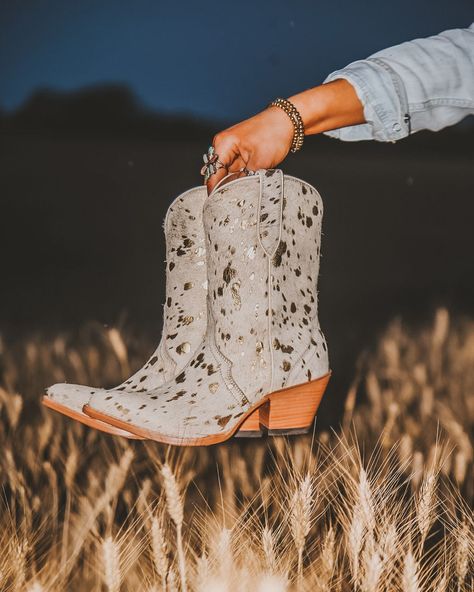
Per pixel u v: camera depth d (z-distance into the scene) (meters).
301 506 1.47
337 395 3.28
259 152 1.57
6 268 9.53
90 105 50.59
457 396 2.94
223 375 1.57
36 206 18.41
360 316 6.12
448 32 1.65
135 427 1.48
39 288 7.70
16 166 27.70
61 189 22.16
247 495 1.94
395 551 1.45
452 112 1.61
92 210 18.00
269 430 1.63
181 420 1.49
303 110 1.55
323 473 1.80
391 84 1.55
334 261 10.92
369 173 30.23
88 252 11.62
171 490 1.35
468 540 1.54
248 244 1.58
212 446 2.36
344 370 3.80
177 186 23.22
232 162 1.61
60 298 7.01
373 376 2.68
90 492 1.89
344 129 1.73
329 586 1.48
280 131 1.55
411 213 18.86
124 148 37.69
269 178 1.57
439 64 1.57
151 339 4.46
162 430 1.47
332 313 6.31
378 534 1.46
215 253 1.60
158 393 1.57
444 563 1.54
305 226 1.66
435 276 9.47
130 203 19.55
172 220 1.72
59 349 3.74
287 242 1.62
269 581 1.38
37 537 1.84
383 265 10.58
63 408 1.60
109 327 4.89
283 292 1.62
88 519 1.72
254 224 1.58
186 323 1.70
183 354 1.67
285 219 1.62
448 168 34.81
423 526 1.49
